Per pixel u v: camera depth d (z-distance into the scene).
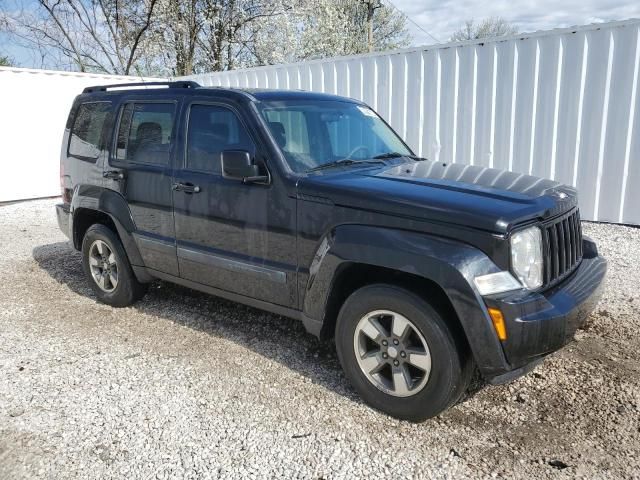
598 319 4.61
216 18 22.27
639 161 7.00
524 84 7.66
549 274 3.06
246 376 3.75
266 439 3.01
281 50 23.23
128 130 4.77
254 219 3.74
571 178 7.54
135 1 21.50
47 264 6.89
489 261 2.80
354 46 28.77
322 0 23.44
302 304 3.59
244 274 3.88
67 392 3.56
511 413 3.23
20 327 4.73
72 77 12.77
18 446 2.98
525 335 2.76
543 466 2.74
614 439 2.96
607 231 7.11
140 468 2.78
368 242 3.07
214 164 4.02
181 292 5.57
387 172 3.65
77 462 2.83
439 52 8.34
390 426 3.12
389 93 9.05
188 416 3.25
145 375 3.79
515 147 7.90
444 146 8.57
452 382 2.93
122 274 5.01
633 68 6.82
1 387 3.64
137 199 4.63
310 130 4.05
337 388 3.57
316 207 3.38
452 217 2.89
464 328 2.79
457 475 2.68
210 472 2.73
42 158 12.55
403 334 3.05
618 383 3.55
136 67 22.61
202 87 4.30
